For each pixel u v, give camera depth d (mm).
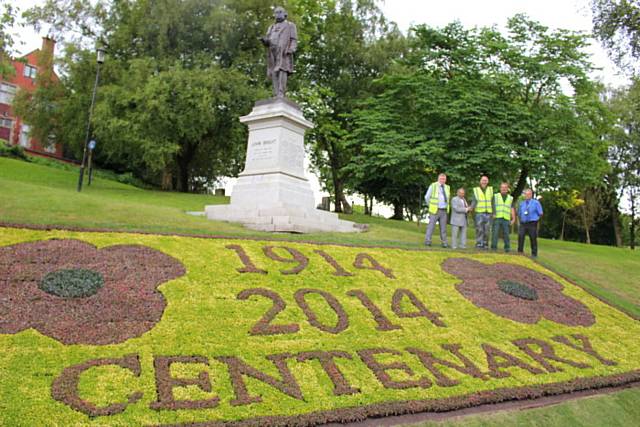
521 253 16281
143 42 32969
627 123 40594
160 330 7598
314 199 18188
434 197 15977
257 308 8898
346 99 36719
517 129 23703
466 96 23812
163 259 9938
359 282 10945
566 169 24312
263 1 32875
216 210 17484
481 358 9055
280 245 11906
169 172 39312
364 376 7609
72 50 31969
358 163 28109
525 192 17109
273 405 6410
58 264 8828
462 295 11680
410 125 27234
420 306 10570
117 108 30266
